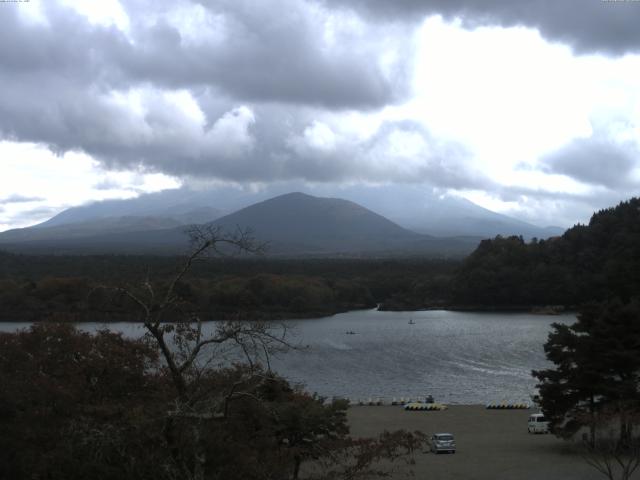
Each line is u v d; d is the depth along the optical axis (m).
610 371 51.00
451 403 81.56
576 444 53.84
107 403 27.48
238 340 22.03
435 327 188.75
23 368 29.72
